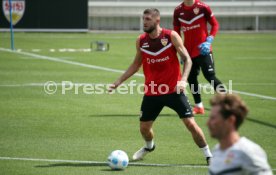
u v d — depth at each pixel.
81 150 30.58
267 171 13.60
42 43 101.81
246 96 49.81
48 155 29.41
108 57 82.06
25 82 56.69
